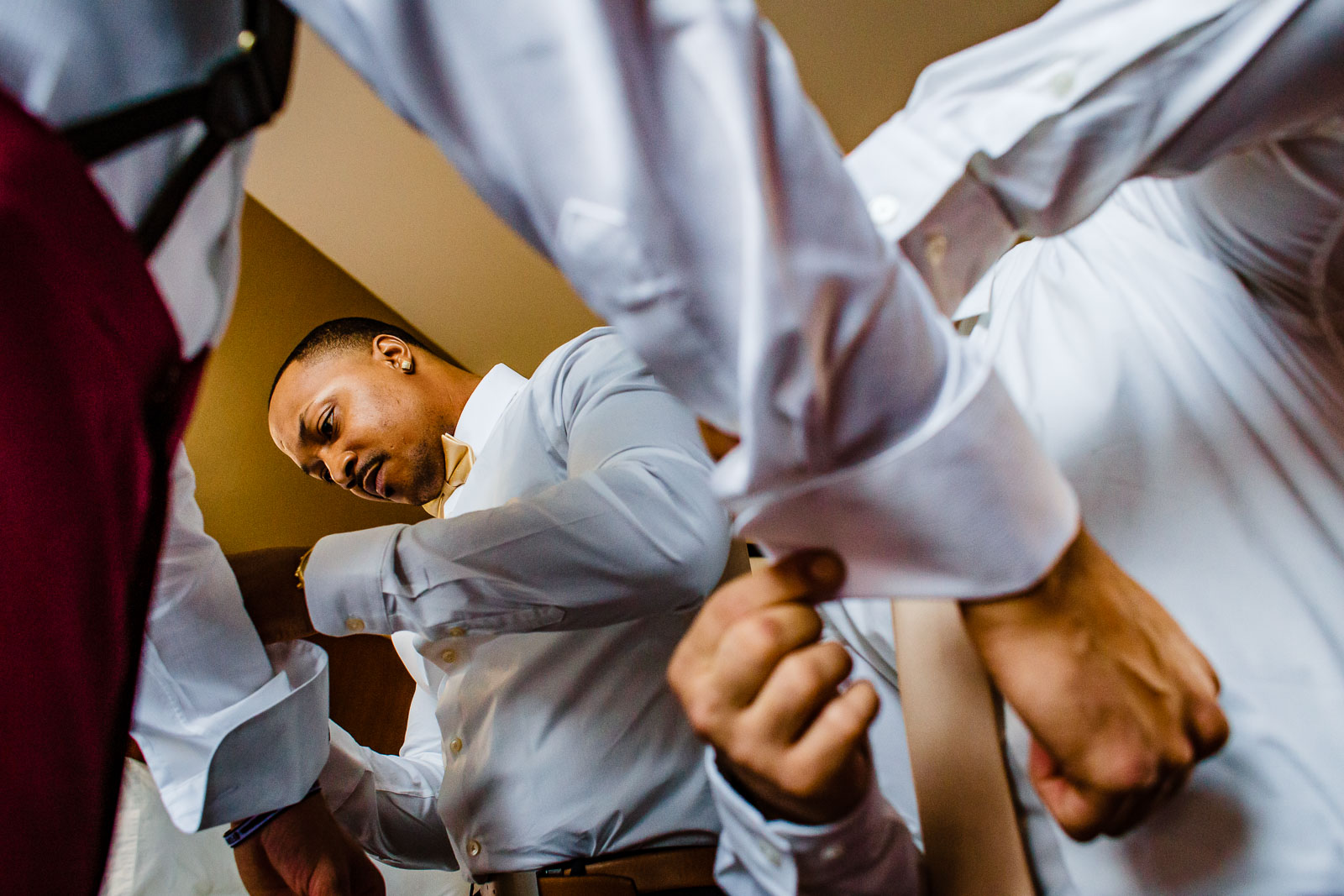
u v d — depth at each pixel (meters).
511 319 2.66
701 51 0.29
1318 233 0.51
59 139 0.31
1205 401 0.52
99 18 0.32
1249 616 0.47
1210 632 0.47
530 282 2.56
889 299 0.33
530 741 1.03
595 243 0.31
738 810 0.45
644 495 0.86
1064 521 0.37
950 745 0.56
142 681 0.84
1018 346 0.62
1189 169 0.44
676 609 0.91
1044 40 0.41
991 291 0.72
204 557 0.86
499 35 0.30
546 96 0.30
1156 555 0.50
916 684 0.59
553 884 0.97
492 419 1.50
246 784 0.92
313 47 1.89
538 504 0.84
